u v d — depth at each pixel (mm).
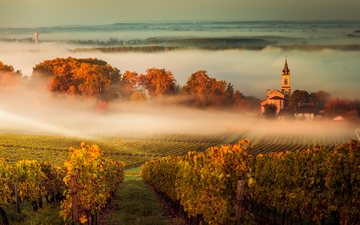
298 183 22297
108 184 28922
